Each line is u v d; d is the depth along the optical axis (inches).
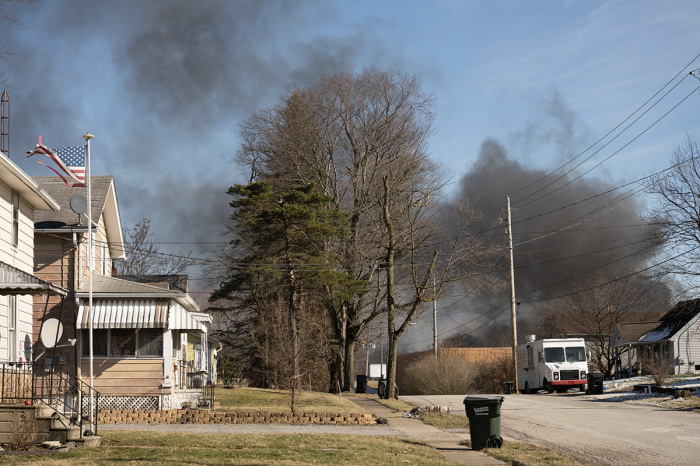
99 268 1242.0
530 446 702.5
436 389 2262.6
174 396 1093.1
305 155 2009.1
